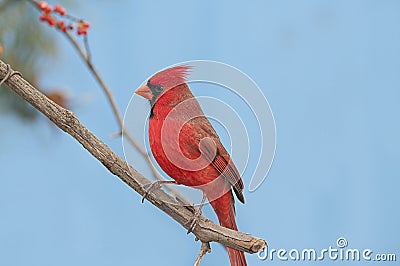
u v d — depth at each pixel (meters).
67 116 5.80
